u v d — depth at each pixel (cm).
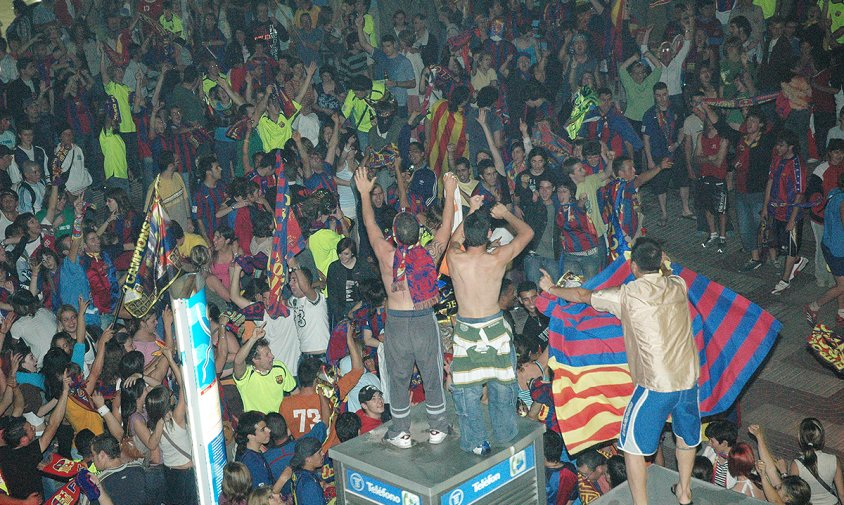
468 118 1752
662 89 1797
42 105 2005
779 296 1565
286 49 2331
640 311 645
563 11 2222
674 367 647
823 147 1898
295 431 1053
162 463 977
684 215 1872
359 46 2208
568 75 2119
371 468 675
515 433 691
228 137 1845
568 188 1416
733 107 1812
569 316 724
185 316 709
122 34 2194
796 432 1216
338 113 1923
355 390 1105
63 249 1385
